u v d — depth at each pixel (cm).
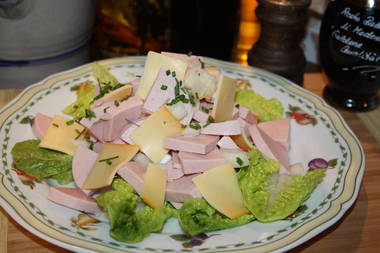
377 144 56
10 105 53
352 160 49
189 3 65
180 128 48
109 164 46
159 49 70
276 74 62
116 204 43
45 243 44
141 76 54
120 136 49
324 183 47
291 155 52
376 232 47
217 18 66
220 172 45
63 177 48
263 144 50
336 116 54
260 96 57
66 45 66
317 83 67
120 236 41
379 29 55
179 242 42
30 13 61
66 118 53
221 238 43
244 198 45
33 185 46
